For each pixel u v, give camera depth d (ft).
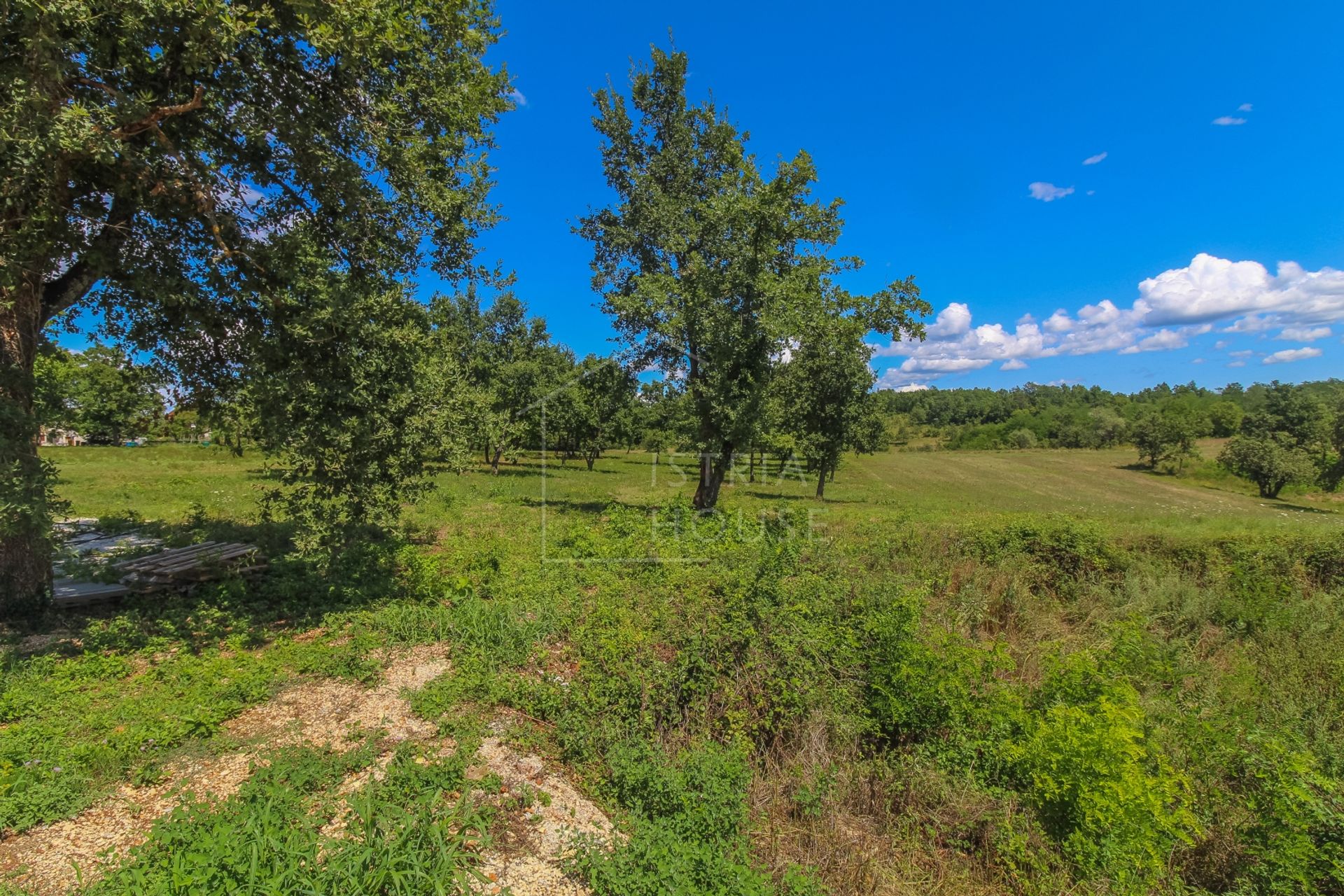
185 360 23.94
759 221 44.01
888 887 11.93
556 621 21.33
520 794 12.35
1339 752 15.46
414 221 23.54
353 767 12.59
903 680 16.70
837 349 59.98
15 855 9.56
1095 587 29.43
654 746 14.51
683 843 11.12
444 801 11.64
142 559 24.13
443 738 14.35
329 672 17.28
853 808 14.29
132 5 15.29
